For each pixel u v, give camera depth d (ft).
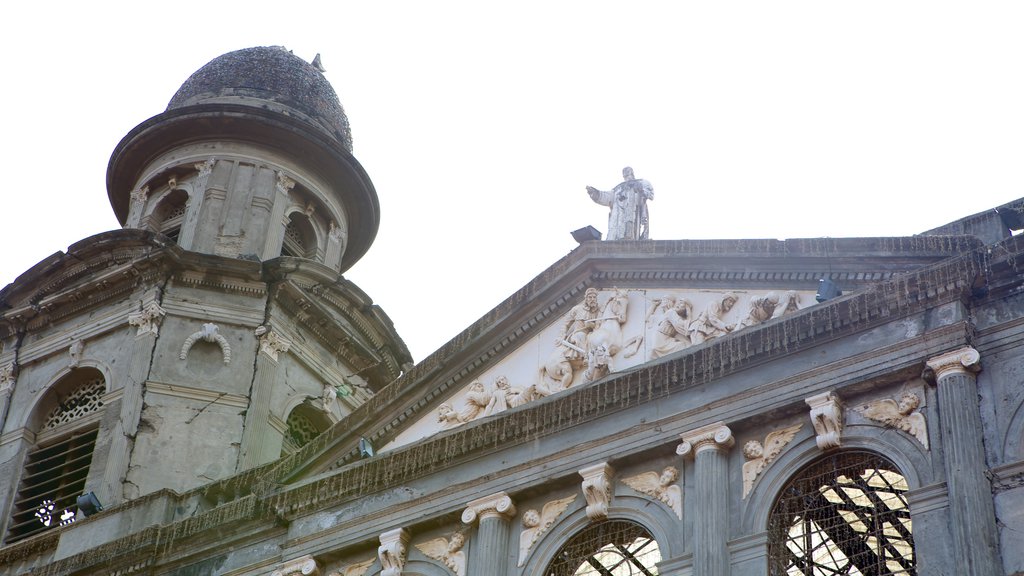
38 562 100.22
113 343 113.70
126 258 115.75
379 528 84.64
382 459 86.94
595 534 78.59
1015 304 72.18
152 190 127.85
